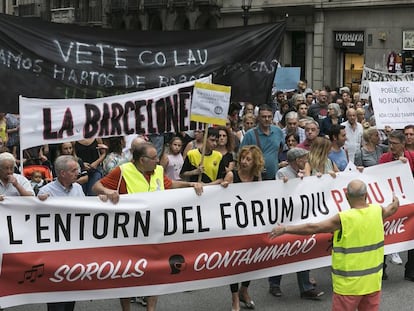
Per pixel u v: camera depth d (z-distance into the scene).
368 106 14.07
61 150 8.81
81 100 7.38
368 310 5.66
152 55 8.11
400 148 7.96
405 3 25.38
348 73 28.27
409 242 7.68
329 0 27.92
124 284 6.12
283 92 16.70
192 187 6.40
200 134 8.94
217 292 7.58
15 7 50.41
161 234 6.22
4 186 6.42
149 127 7.81
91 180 8.81
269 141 8.52
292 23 29.72
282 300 7.27
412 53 25.45
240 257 6.63
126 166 6.28
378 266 5.61
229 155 8.24
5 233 5.68
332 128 8.23
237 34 8.58
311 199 7.05
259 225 6.70
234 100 8.67
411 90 10.29
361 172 7.44
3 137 11.23
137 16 37.78
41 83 7.43
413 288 7.68
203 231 6.41
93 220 5.97
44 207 5.80
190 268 6.38
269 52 8.74
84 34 7.70
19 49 7.30
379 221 5.62
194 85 7.50
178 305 7.12
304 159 7.21
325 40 28.52
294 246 6.89
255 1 30.55
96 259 5.98
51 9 45.53
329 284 7.82
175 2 34.59
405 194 7.64
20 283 5.76
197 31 8.41
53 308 6.09
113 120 7.58
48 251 5.82
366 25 26.92
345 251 5.50
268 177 8.45
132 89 7.98
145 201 6.15
